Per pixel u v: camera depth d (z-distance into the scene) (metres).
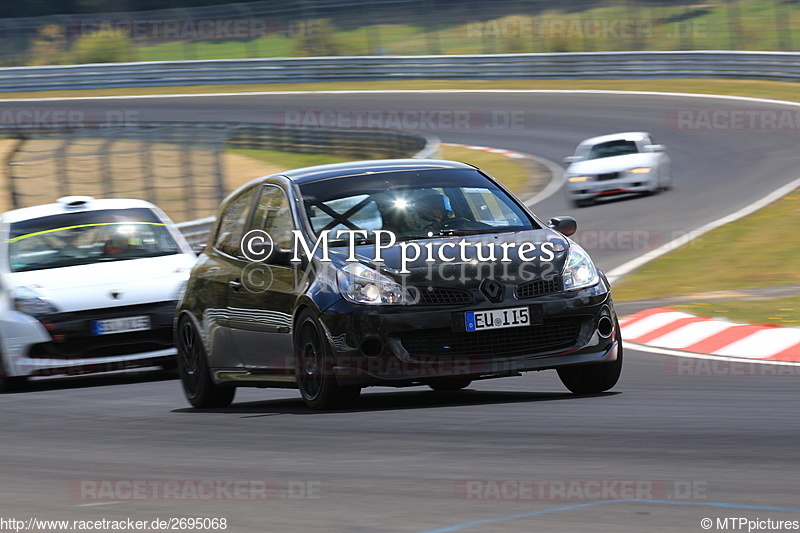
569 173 75.75
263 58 159.75
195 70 157.88
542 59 141.38
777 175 75.50
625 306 40.31
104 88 160.25
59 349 31.66
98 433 21.91
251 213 24.75
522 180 90.94
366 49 162.62
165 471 16.38
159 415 24.52
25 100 154.88
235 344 24.27
